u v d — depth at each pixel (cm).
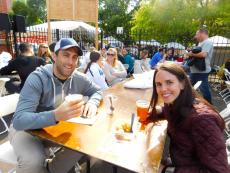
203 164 145
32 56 476
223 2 1546
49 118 167
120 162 139
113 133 178
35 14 3206
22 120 171
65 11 767
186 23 1836
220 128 147
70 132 176
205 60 515
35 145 197
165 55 996
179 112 160
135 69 751
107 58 514
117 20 3281
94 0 773
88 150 152
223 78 832
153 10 1992
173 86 161
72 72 222
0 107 248
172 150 172
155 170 133
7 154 220
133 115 207
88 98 254
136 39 1398
